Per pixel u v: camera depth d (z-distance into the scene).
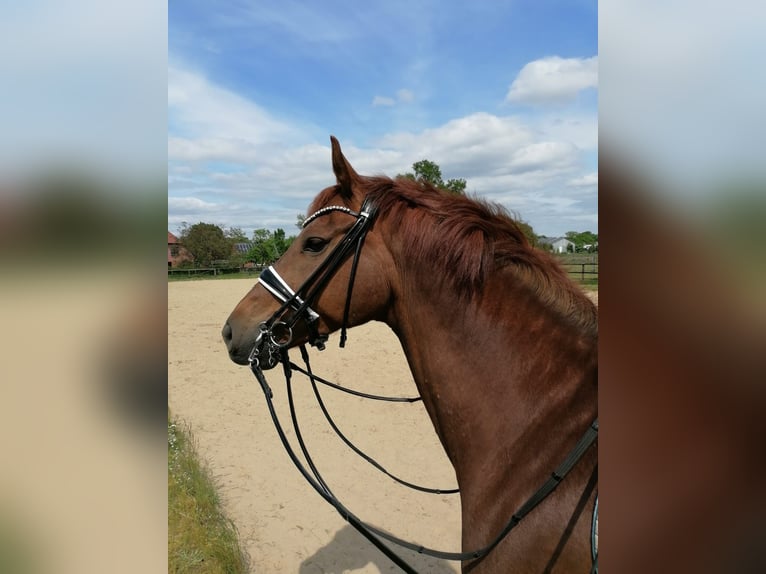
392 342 11.53
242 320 2.12
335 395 7.51
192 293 22.31
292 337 2.08
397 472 4.99
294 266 2.10
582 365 1.65
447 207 1.94
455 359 1.85
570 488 1.48
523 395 1.72
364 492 4.59
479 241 1.81
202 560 3.33
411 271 1.94
